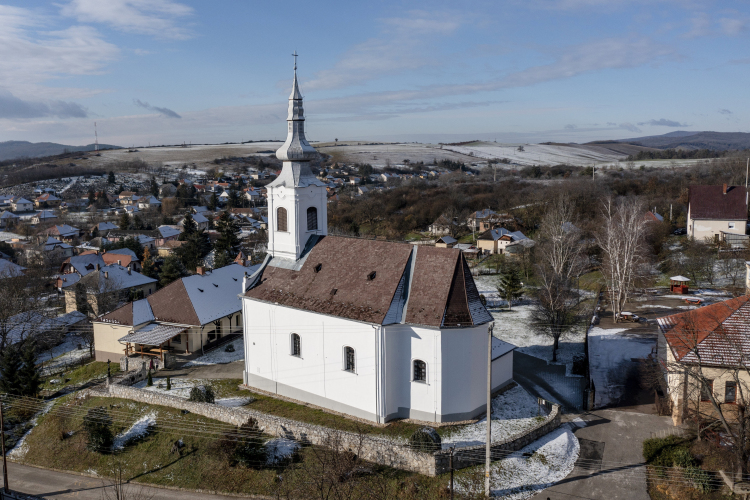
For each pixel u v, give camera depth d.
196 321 65.19
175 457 44.75
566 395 51.34
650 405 48.69
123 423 50.25
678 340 44.69
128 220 187.75
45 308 98.69
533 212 143.12
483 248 127.06
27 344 74.38
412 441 40.06
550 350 64.06
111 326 68.25
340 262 51.47
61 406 56.38
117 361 68.56
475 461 39.59
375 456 40.22
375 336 44.56
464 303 44.97
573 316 70.19
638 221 85.12
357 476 38.66
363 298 47.09
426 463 38.41
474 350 45.34
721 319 45.41
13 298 87.75
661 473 38.16
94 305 91.44
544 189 170.62
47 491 43.88
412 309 45.41
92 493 42.84
